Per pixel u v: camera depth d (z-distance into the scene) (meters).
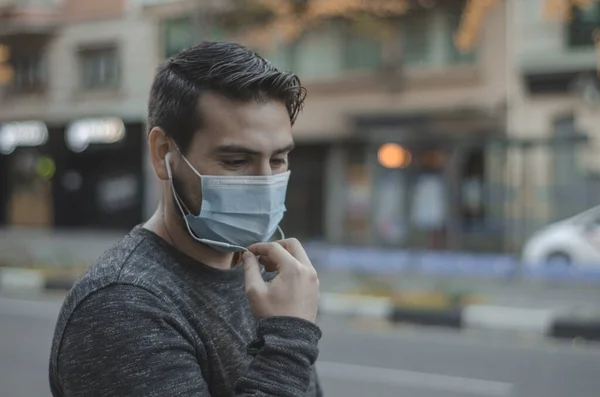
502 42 14.20
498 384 5.63
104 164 19.27
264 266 1.28
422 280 11.13
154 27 17.11
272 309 1.11
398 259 12.73
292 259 1.14
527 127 14.02
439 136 13.73
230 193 1.20
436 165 14.96
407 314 8.54
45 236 17.88
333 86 15.95
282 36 15.60
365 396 5.25
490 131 14.35
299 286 1.12
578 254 11.36
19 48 19.06
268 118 1.17
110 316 1.07
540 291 10.25
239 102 1.15
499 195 14.17
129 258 1.16
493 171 14.27
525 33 13.90
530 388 5.51
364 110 15.69
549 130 13.84
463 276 11.59
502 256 12.80
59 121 18.95
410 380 5.73
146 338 1.06
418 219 15.14
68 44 18.52
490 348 7.02
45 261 13.15
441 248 14.67
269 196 1.21
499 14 14.17
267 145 1.17
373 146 15.45
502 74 14.25
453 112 14.62
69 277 11.45
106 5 17.80
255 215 1.22
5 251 14.21
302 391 1.05
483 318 8.12
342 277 11.74
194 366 1.09
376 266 12.62
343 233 16.02
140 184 18.62
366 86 15.61
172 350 1.07
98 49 18.11
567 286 10.74
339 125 15.92
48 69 18.92
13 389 5.20
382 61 15.45
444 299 9.32
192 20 12.71
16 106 19.55
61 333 1.12
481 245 14.20
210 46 1.20
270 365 1.06
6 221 20.50
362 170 15.92
